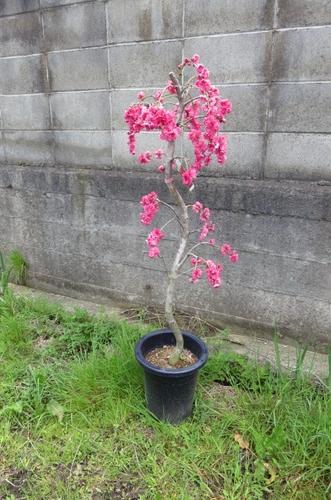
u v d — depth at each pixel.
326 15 2.04
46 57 2.95
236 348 2.54
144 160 1.84
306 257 2.38
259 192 2.40
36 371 2.29
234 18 2.25
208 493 1.68
